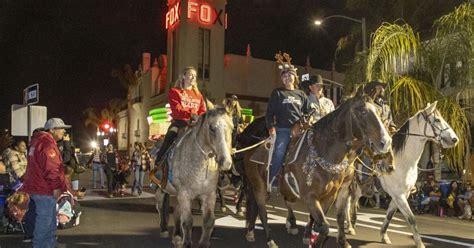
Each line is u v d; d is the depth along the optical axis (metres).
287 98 7.53
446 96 14.93
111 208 14.09
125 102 53.25
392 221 12.02
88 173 33.56
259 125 8.56
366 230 10.49
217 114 6.60
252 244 8.77
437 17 18.28
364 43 18.55
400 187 8.52
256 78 37.88
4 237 9.49
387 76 15.20
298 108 7.56
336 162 6.59
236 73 37.06
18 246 8.66
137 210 13.66
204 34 35.22
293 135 7.23
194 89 7.99
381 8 19.73
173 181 7.25
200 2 34.84
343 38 20.64
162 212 9.52
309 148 6.83
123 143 51.72
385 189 8.71
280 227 10.72
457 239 9.68
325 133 6.71
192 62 34.38
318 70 39.00
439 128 8.55
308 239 8.29
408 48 15.21
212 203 7.10
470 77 15.09
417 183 15.44
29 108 11.21
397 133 8.78
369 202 15.15
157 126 10.64
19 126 11.42
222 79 35.66
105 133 55.34
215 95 35.16
